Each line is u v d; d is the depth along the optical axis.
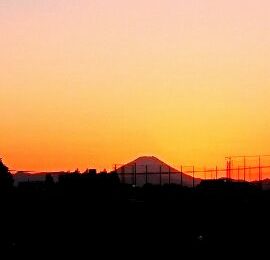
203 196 105.75
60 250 78.69
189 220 93.56
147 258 74.75
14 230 86.81
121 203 97.44
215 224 91.38
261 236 83.25
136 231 87.19
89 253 77.56
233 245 79.62
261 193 105.44
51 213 92.00
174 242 82.00
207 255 75.56
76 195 100.25
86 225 88.62
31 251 78.06
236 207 97.94
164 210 96.31
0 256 75.38
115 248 79.81
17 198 97.31
